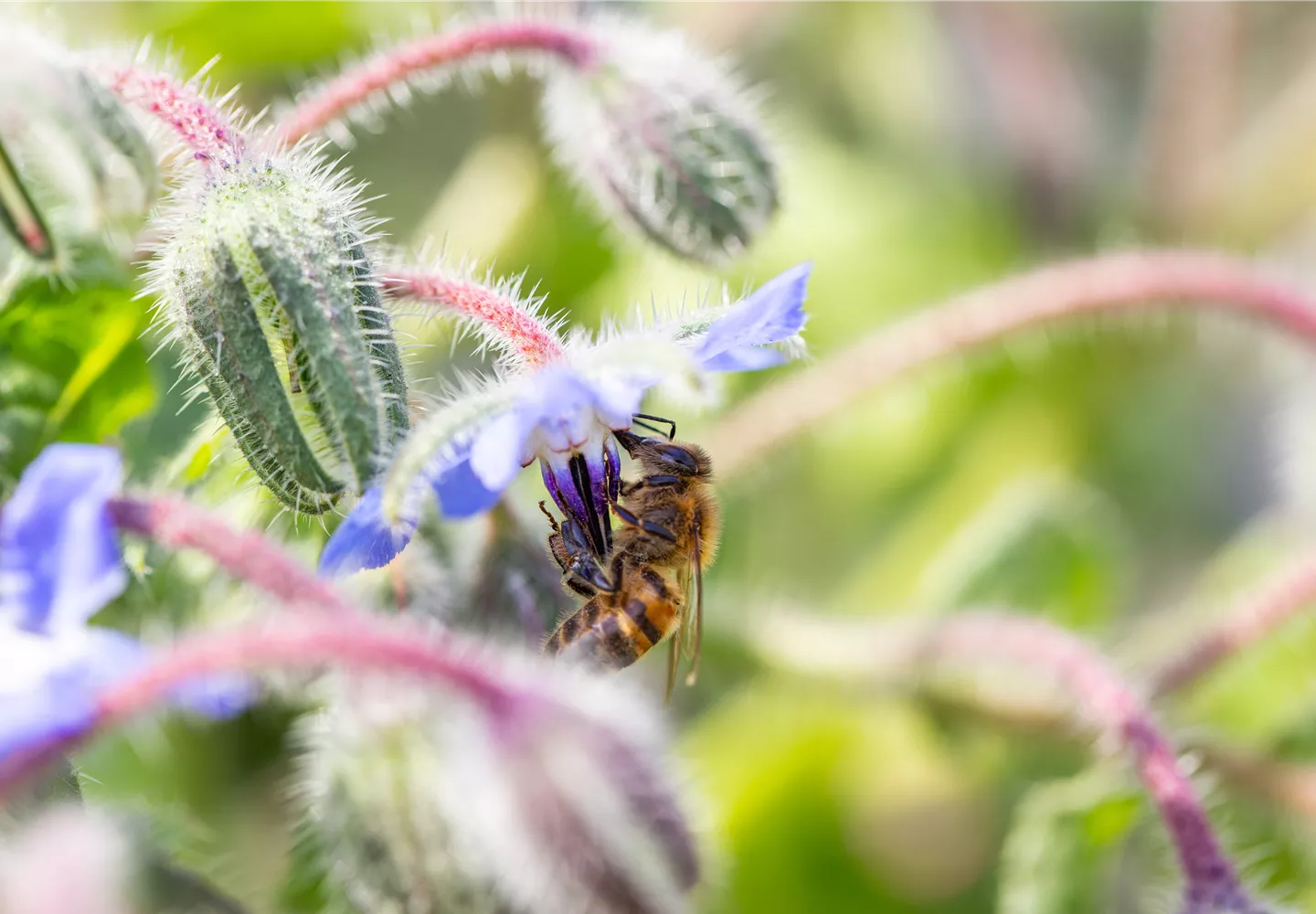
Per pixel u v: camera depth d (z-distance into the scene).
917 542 0.31
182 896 0.22
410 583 0.24
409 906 0.23
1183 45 0.33
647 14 0.30
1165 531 0.33
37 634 0.22
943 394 0.32
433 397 0.23
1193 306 0.28
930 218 0.33
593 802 0.22
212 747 0.26
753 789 0.29
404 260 0.28
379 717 0.23
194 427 0.25
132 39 0.27
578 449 0.24
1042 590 0.29
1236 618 0.27
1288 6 0.35
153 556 0.24
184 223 0.22
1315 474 0.31
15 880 0.22
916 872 0.29
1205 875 0.24
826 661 0.28
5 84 0.22
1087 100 0.35
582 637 0.24
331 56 0.29
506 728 0.22
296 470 0.22
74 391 0.24
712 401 0.22
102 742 0.25
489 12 0.29
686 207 0.26
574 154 0.26
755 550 0.31
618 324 0.26
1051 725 0.28
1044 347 0.29
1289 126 0.33
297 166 0.22
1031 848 0.27
